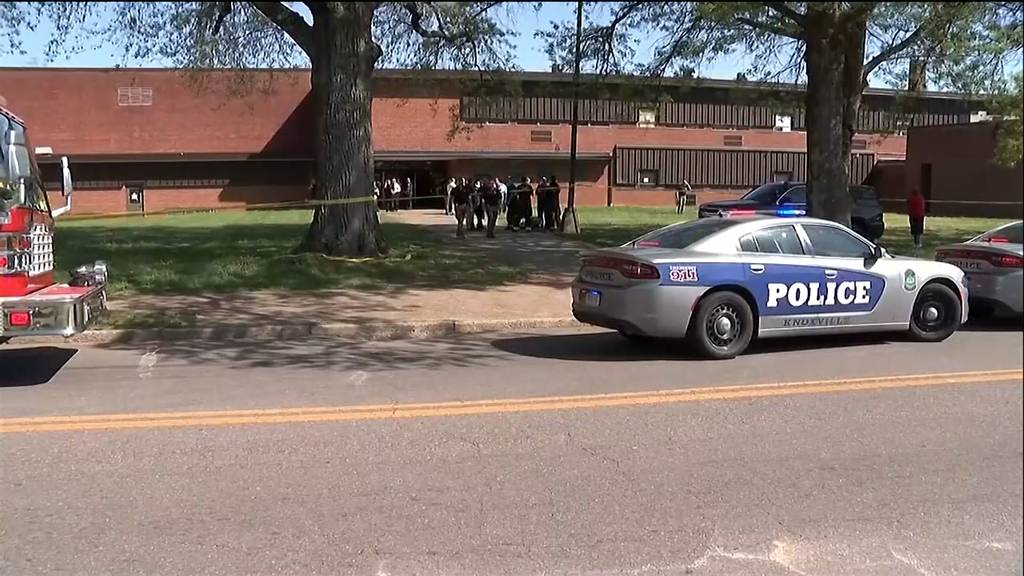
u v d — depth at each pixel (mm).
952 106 47719
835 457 5559
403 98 39594
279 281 13898
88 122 43719
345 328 10695
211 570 3963
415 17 19109
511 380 7797
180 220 33500
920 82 25453
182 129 44625
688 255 8758
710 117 47844
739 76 24531
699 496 4883
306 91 45469
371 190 16703
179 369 8414
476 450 5637
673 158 47406
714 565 4051
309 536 4324
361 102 16344
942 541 4332
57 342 10023
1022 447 5750
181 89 44375
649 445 5770
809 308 9164
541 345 9906
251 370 8352
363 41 16297
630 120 46719
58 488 4926
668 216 35375
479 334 10859
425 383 7668
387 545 4234
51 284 8391
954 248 11359
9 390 7402
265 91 31375
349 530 4398
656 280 8578
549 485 5027
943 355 9047
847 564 4078
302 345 9992
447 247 19703
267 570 3967
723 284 8781
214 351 9531
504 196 32406
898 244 21547
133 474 5156
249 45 20797
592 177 46500
